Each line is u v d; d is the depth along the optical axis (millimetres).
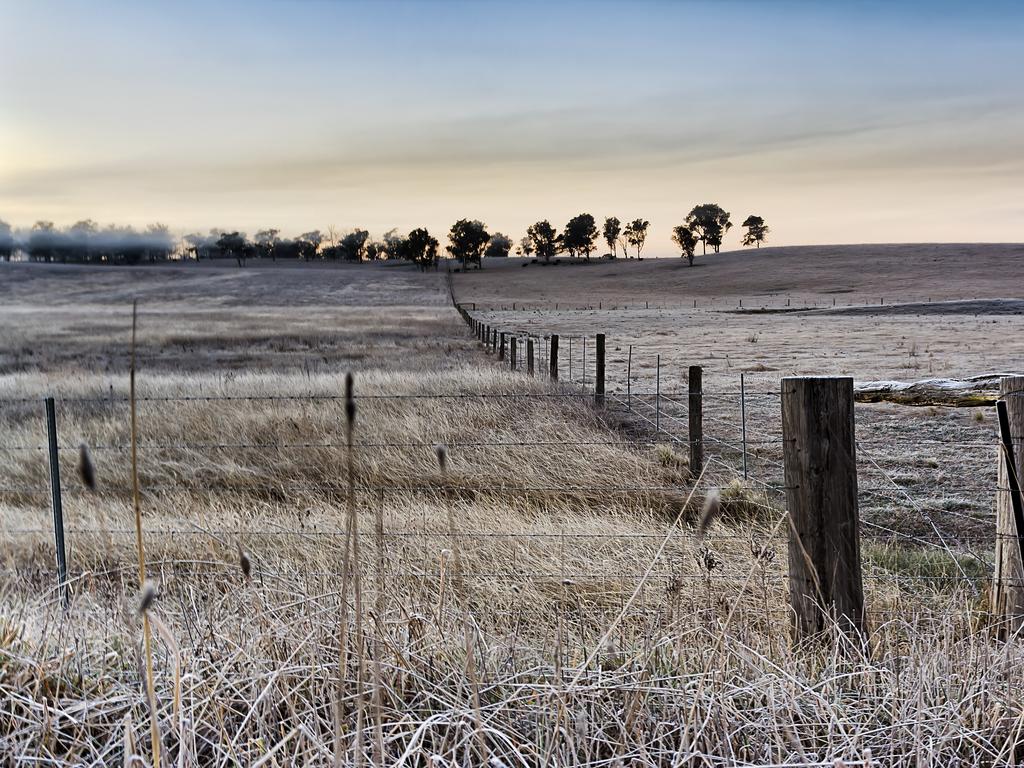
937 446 13102
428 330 51781
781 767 2471
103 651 3422
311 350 38875
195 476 10148
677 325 58312
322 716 2908
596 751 2756
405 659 3211
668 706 2984
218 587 5012
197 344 43375
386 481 9547
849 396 3953
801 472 3994
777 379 24328
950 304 74375
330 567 5383
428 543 6176
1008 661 3266
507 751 2730
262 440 11672
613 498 8758
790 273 133250
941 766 2734
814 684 3117
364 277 141000
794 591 4027
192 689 2777
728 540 6352
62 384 19359
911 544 8086
